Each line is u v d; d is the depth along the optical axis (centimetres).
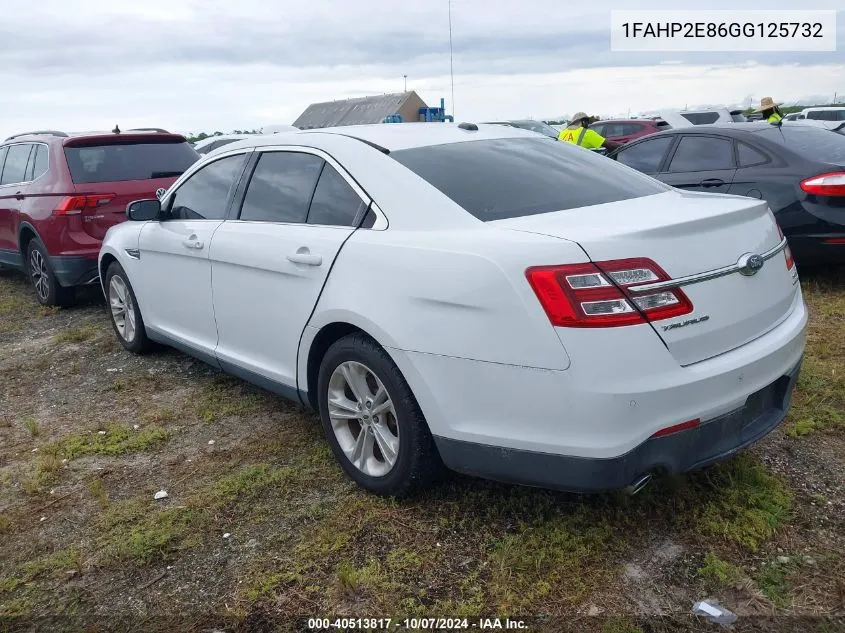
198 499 336
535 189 323
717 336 267
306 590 270
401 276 293
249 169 413
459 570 275
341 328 332
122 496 347
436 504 317
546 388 254
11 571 295
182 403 458
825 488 313
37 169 722
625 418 247
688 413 256
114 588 280
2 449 409
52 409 464
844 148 630
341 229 334
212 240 411
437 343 279
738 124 695
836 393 398
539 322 254
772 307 295
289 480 349
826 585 256
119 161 702
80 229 669
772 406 299
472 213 299
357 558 286
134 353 557
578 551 278
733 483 312
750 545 276
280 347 369
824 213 587
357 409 329
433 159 338
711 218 277
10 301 786
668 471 261
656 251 258
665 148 720
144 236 490
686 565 270
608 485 253
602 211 298
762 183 625
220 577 282
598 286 249
